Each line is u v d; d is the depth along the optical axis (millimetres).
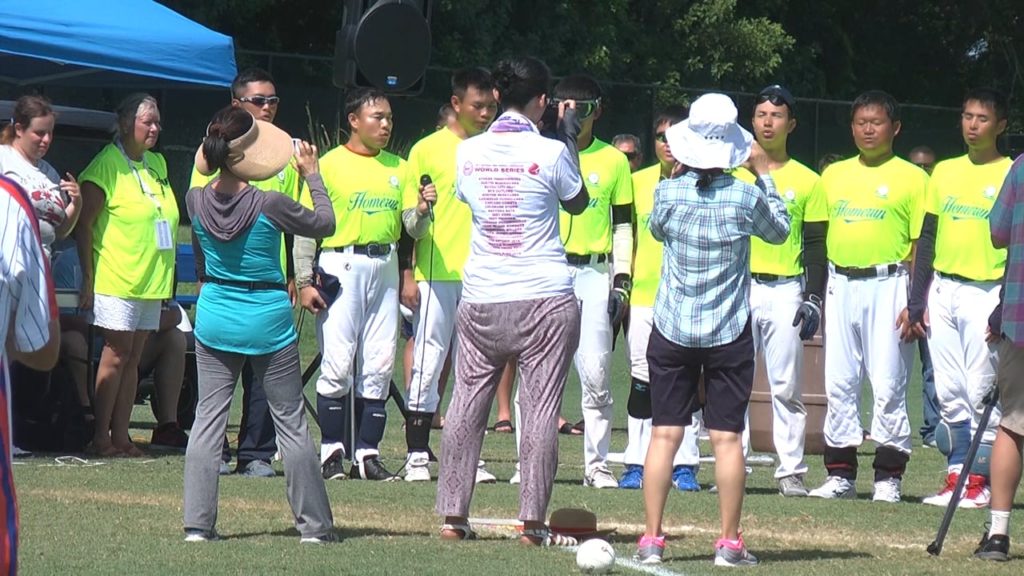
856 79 84688
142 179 22031
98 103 45844
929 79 87688
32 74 26016
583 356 20312
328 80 52625
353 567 13648
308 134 51562
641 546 14578
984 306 18969
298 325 22031
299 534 15547
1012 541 16422
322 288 20375
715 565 14336
